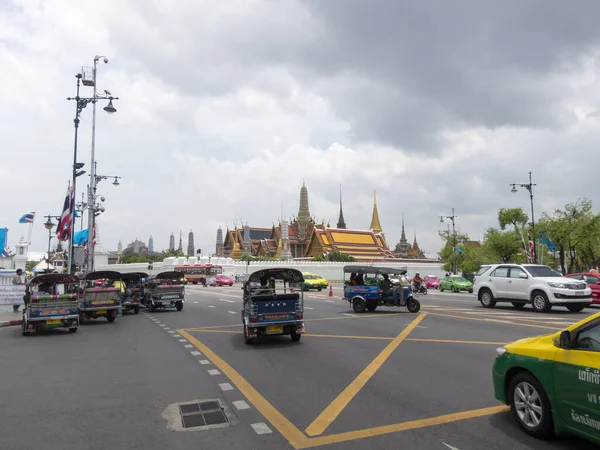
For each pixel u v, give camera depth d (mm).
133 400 7410
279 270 13156
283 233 118938
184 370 9539
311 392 7672
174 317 21000
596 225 40719
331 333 14492
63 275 17375
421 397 7238
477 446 5273
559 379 5148
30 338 14711
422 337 13211
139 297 23734
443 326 15500
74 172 27953
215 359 10641
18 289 22750
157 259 116625
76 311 15875
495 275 22281
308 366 9688
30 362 10625
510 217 50469
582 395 4863
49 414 6742
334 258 102375
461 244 67125
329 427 5996
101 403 7262
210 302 30500
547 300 19516
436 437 5570
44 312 15414
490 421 6074
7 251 47656
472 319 17297
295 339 13047
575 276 24016
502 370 6004
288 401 7188
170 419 6465
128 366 10039
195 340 13742
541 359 5398
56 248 67625
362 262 90750
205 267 79812
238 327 16875
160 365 10102
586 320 5121
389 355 10625
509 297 21344
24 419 6527
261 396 7492
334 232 115562
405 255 159375
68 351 12078
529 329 14398
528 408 5605
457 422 6070
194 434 5863
